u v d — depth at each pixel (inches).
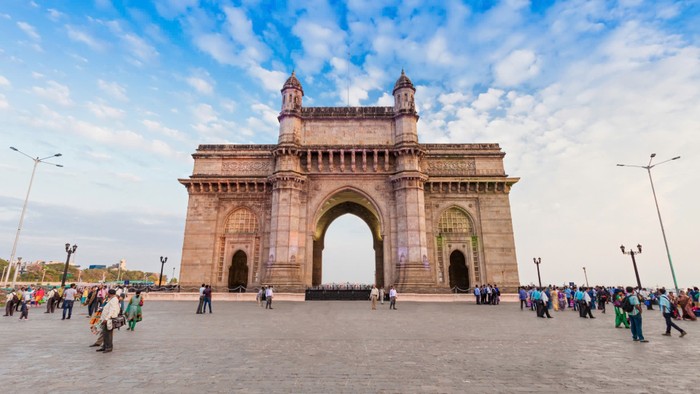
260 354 443.5
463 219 1772.9
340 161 1731.1
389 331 642.2
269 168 1829.5
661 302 636.1
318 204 1690.5
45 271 5713.6
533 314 1035.3
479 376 346.9
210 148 1895.9
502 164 1820.9
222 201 1797.5
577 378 341.1
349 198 1920.5
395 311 1051.3
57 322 798.5
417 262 1546.5
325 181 1716.3
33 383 316.5
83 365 382.9
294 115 1752.0
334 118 1786.4
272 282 1514.5
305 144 1766.7
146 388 304.5
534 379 337.1
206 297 988.6
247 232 1759.4
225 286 1694.1
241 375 347.3
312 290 1514.5
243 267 1953.7
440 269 1705.2
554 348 491.2
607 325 772.6
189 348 480.4
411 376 346.0
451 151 1852.9
